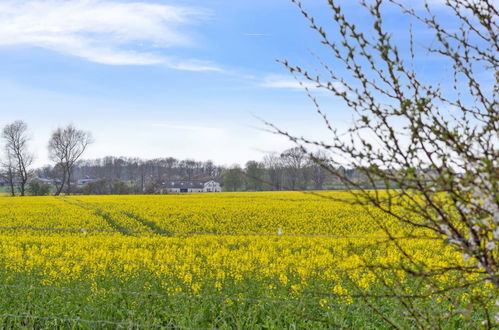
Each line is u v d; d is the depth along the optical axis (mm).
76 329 6547
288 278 7969
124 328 6145
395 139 2562
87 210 27109
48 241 14680
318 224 19938
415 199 2699
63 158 71562
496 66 2760
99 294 7242
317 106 2551
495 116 2684
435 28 2762
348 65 2598
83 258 9930
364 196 2539
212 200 30891
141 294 6992
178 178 88250
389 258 8086
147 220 22797
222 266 8703
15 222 22703
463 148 2602
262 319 6273
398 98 2686
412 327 4641
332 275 7234
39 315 6801
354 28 2553
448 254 7777
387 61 2557
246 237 14203
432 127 2596
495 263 2613
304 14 2590
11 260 9781
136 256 9922
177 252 11055
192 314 6441
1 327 6391
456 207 2555
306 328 5871
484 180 2455
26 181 70125
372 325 5512
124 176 90500
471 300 2896
